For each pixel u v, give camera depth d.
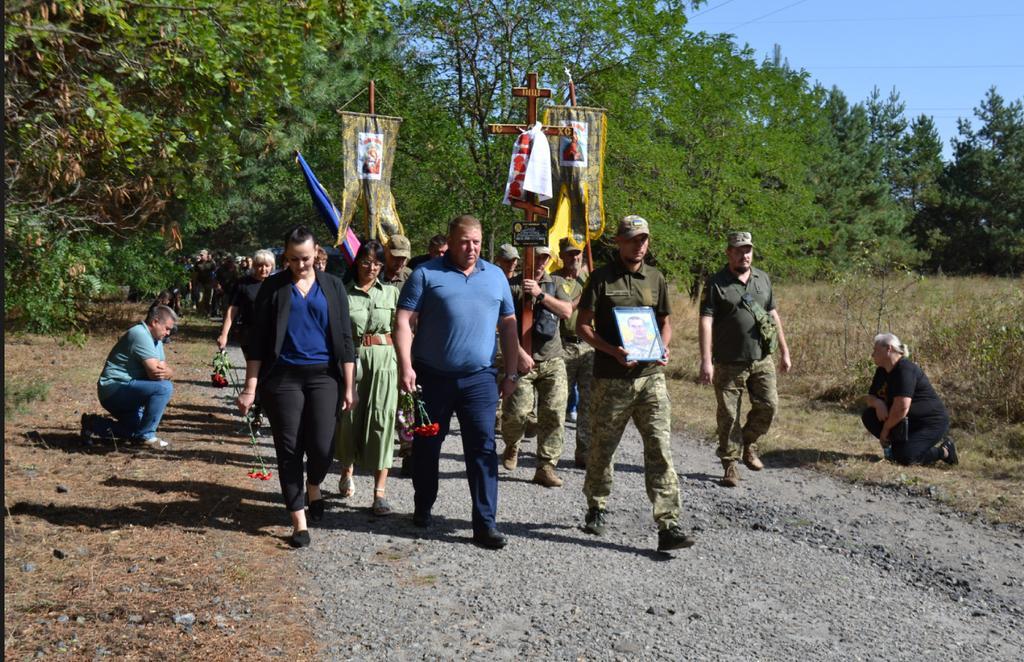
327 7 6.64
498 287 5.73
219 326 23.44
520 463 8.26
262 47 6.27
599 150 8.38
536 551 5.51
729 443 7.43
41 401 9.91
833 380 11.95
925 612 4.66
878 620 4.52
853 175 50.25
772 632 4.32
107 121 5.79
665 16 16.41
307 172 9.41
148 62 6.27
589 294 5.69
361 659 3.88
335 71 16.31
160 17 5.97
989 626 4.49
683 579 5.08
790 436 9.27
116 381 7.99
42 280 8.87
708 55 17.47
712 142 21.02
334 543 5.55
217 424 9.54
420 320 5.64
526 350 7.30
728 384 7.47
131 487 6.53
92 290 10.95
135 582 4.57
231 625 4.12
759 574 5.20
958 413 9.88
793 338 13.77
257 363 5.48
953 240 57.31
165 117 6.92
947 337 12.20
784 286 25.89
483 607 4.54
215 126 7.48
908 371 8.02
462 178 16.98
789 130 22.92
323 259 8.85
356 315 6.34
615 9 16.14
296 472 5.51
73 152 6.13
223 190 18.34
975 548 5.77
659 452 5.50
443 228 17.91
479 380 5.62
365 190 9.12
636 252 5.64
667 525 5.43
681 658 3.99
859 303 16.73
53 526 5.43
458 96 17.06
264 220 40.59
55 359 13.59
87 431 7.89
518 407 7.69
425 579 4.94
